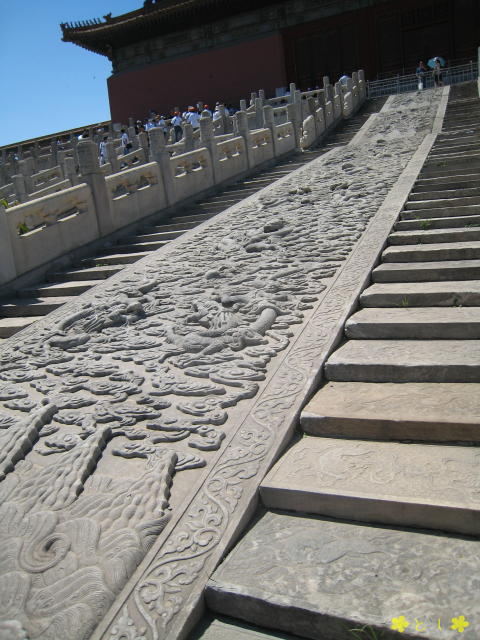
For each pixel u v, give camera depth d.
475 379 4.20
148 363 5.18
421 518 2.93
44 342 6.25
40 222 9.92
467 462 3.32
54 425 4.33
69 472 3.56
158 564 2.82
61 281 9.23
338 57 33.09
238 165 14.73
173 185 12.44
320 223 8.91
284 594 2.56
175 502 3.26
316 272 6.71
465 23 30.56
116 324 6.51
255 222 10.02
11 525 3.17
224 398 4.29
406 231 7.82
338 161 14.12
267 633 2.57
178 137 23.14
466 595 2.44
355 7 31.98
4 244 8.84
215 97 35.22
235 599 2.61
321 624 2.45
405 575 2.61
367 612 2.40
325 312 5.61
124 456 3.78
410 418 3.67
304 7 32.97
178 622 2.51
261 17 33.84
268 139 16.28
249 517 3.18
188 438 3.89
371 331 5.17
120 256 9.55
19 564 2.86
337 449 3.68
